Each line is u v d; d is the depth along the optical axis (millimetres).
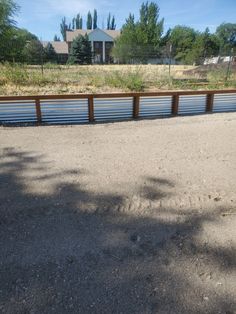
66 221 2504
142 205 2766
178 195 2965
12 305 1704
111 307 1703
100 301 1741
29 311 1668
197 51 20000
